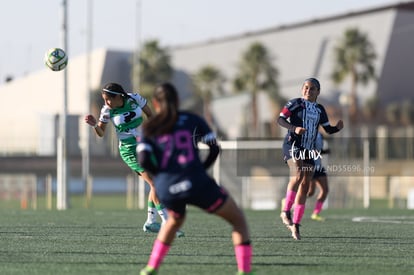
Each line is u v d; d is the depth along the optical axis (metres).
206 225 44.25
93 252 30.80
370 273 26.12
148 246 32.88
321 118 36.81
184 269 26.45
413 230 42.25
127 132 37.31
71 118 107.31
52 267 26.83
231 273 25.61
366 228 43.62
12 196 125.00
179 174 22.56
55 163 149.75
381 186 122.06
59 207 75.88
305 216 56.41
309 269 26.80
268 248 32.84
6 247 32.44
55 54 48.38
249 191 91.88
